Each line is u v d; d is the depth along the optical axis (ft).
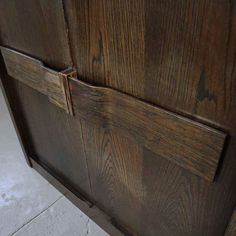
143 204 2.83
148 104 1.88
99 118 2.39
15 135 6.12
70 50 2.27
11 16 2.74
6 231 4.01
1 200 4.50
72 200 4.34
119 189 3.07
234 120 1.47
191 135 1.71
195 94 1.58
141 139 2.14
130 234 3.48
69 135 3.25
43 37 2.50
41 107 3.42
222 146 1.58
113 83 2.09
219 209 1.95
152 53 1.66
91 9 1.84
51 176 4.52
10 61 3.24
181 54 1.51
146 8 1.52
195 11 1.32
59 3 2.05
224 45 1.30
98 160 3.03
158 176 2.32
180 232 2.56
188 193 2.14
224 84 1.41
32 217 4.21
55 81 2.58
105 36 1.89
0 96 7.86
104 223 3.83
